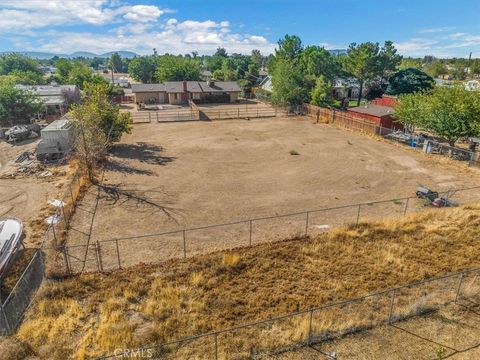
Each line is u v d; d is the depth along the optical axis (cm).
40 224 1791
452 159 2980
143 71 10700
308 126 4294
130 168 2689
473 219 1892
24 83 6962
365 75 6531
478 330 1131
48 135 2800
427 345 1066
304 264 1486
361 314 1195
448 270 1461
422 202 2131
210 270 1429
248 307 1230
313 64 6325
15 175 2498
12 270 1434
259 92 6950
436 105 3027
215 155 3064
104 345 1039
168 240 1673
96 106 3005
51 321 1145
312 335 1092
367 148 3322
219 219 1902
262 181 2467
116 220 1867
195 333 1105
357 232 1733
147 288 1313
